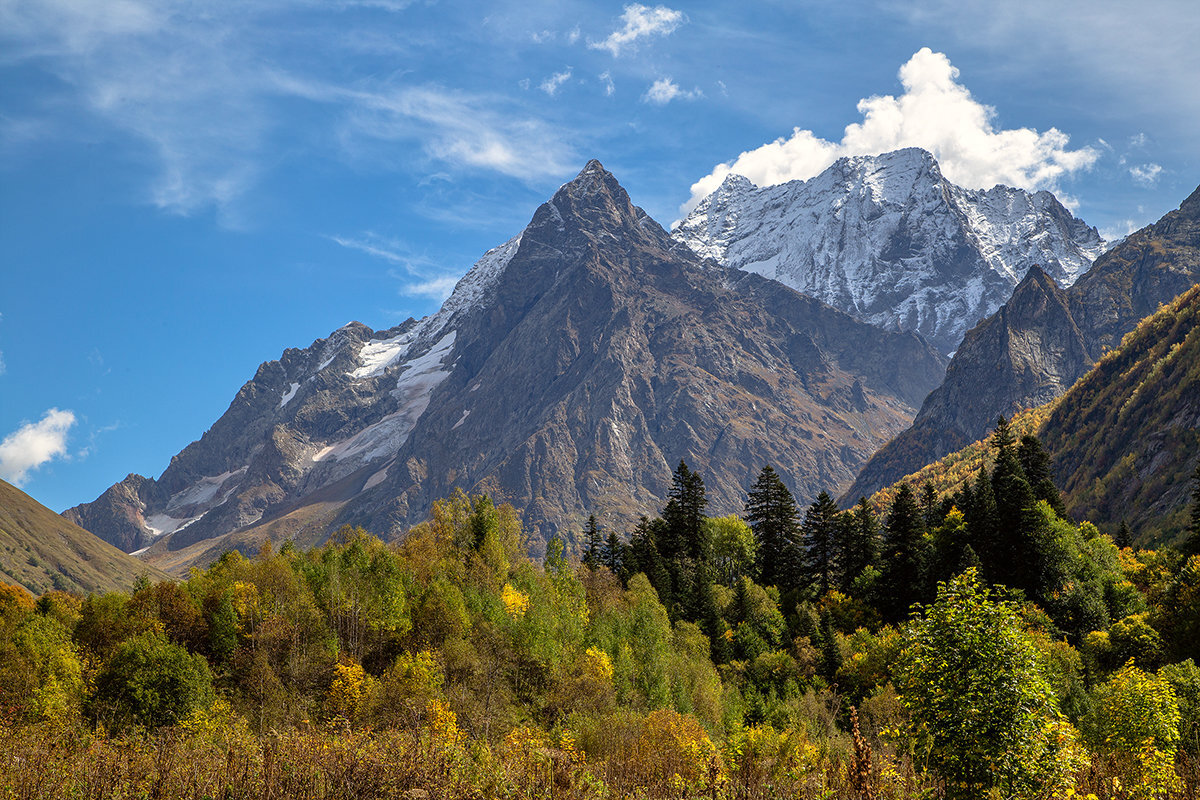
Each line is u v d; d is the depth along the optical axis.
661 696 84.38
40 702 69.62
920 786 34.09
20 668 76.25
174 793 33.84
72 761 36.97
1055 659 80.88
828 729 80.88
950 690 31.03
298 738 39.00
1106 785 36.75
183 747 41.75
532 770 38.84
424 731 41.59
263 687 83.50
